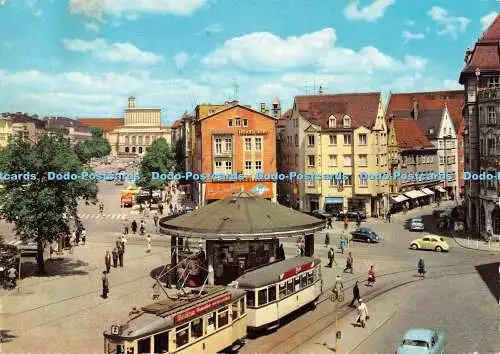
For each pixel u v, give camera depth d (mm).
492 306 35625
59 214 42938
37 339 28531
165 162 108812
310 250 41844
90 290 39250
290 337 29750
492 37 66938
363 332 30500
